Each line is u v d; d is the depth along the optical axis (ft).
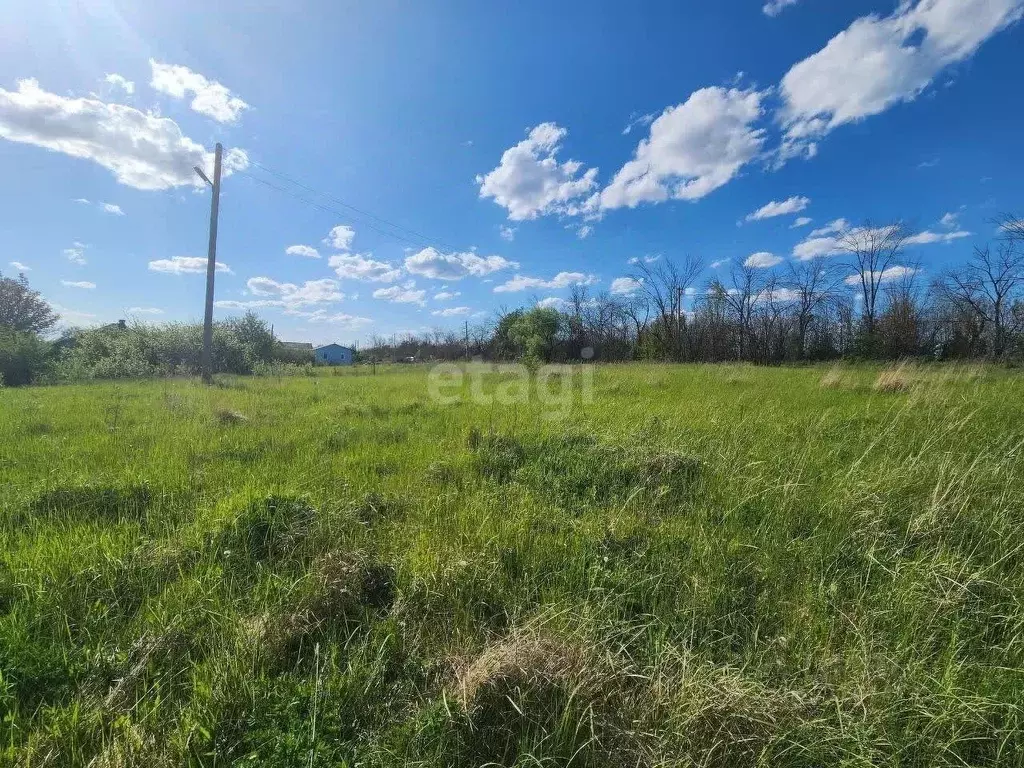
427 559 9.57
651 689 6.55
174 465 15.60
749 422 20.98
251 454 17.57
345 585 8.55
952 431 17.61
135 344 69.97
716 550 10.08
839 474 13.78
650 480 14.30
